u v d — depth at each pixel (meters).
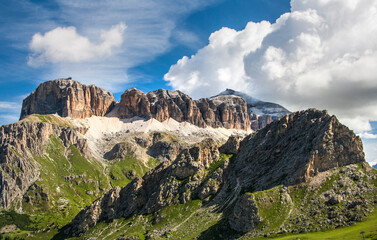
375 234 197.88
